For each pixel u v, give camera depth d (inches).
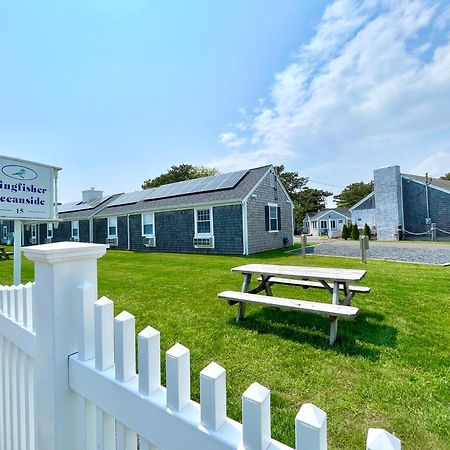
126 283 216.5
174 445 27.8
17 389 49.5
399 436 61.4
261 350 101.3
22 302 49.6
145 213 585.6
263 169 536.4
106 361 35.5
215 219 488.1
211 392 26.0
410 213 782.5
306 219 1478.8
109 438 35.0
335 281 122.0
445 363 91.0
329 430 62.9
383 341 107.1
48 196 140.0
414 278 218.8
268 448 23.3
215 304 157.0
